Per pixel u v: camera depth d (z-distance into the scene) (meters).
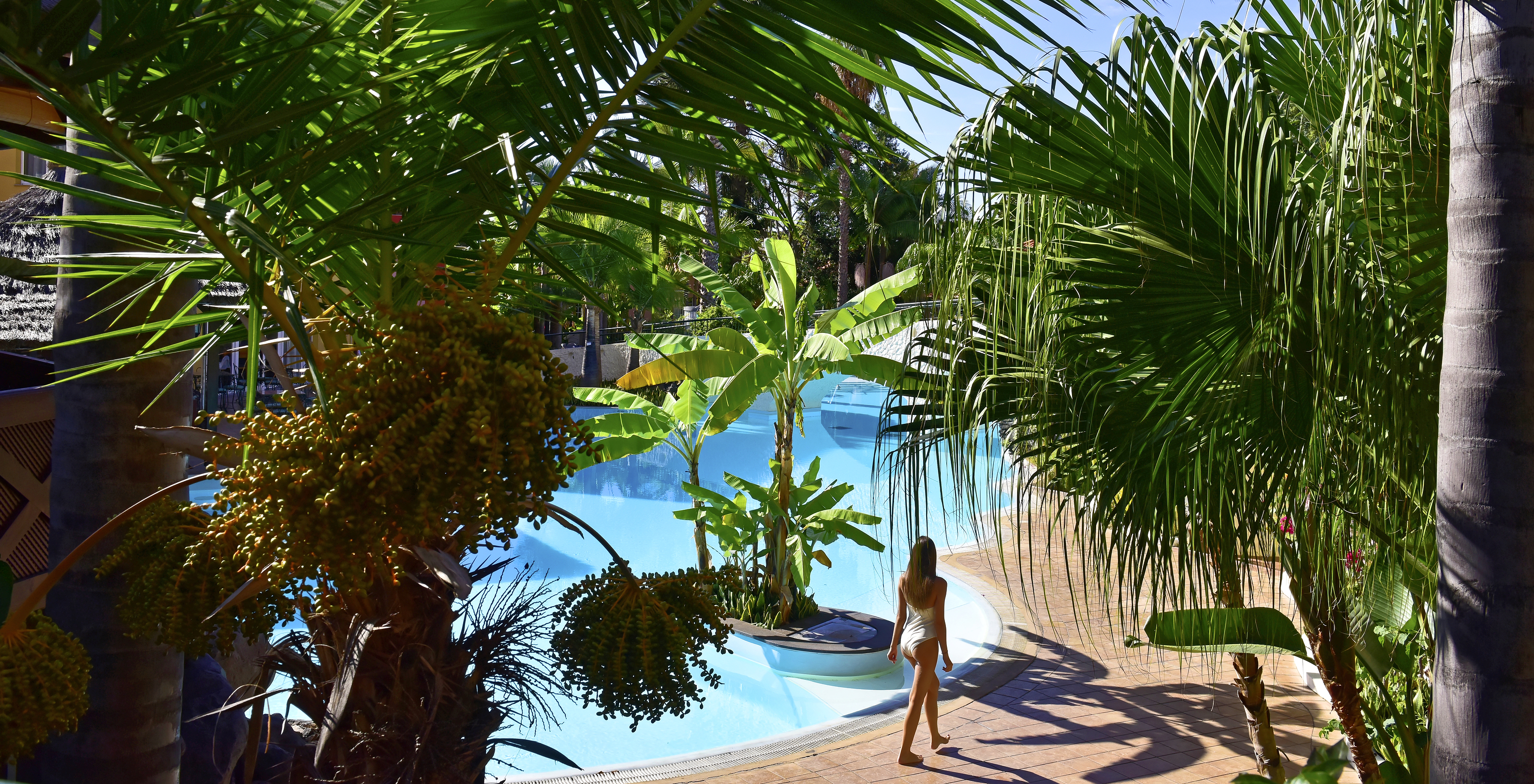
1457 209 1.92
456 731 2.02
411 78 1.80
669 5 1.79
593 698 2.27
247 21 1.61
